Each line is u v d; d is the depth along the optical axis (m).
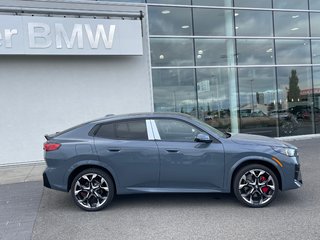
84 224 4.95
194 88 13.29
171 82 12.98
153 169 5.51
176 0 13.07
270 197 5.41
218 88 13.61
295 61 14.73
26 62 10.71
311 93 14.98
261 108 14.23
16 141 10.70
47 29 10.52
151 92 12.20
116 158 5.51
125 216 5.24
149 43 12.59
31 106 10.80
